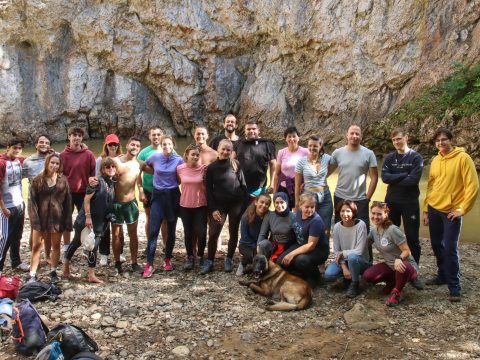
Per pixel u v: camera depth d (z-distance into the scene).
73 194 6.47
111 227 6.23
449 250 5.30
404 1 15.97
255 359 4.18
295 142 6.60
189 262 6.34
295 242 5.91
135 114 20.73
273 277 5.45
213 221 6.12
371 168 6.02
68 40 20.27
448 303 5.26
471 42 14.68
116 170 5.89
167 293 5.57
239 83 19.92
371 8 16.52
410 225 5.73
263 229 5.97
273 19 18.25
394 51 16.30
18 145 6.02
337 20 17.17
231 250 6.31
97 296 5.45
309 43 17.92
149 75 20.44
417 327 4.72
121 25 19.81
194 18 19.27
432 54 15.49
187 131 20.97
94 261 5.78
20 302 4.81
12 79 19.56
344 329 4.70
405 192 5.70
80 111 20.44
